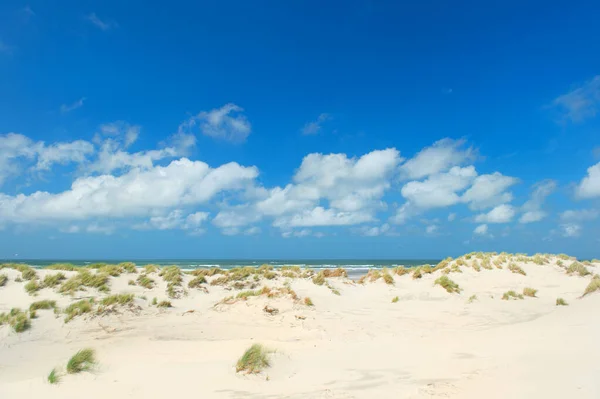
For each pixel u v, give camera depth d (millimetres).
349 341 9703
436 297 16469
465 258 24594
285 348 8867
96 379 6645
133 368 7340
